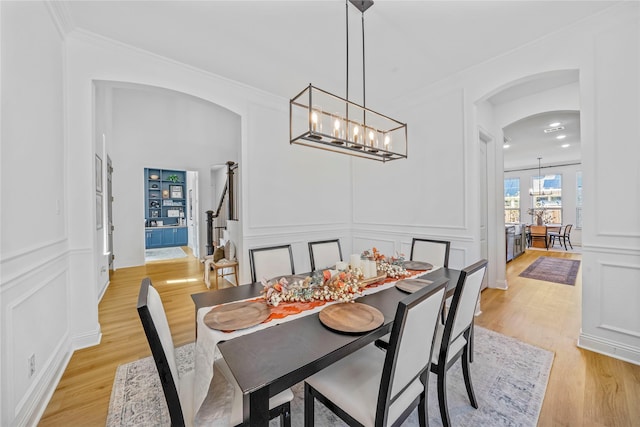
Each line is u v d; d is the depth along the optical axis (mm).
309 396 1295
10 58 1394
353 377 1247
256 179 3447
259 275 2289
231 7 2012
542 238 8203
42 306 1699
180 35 2336
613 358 2082
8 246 1341
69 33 2209
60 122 2074
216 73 2994
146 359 2119
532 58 2484
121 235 5367
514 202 9289
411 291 1748
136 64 2527
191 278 4578
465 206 3023
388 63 2816
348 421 1105
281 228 3699
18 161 1454
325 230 4191
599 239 2154
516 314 3006
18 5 1479
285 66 2852
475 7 2031
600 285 2158
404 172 3656
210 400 1162
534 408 1587
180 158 6039
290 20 2164
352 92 3471
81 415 1552
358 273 1861
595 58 2145
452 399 1676
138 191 5551
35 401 1554
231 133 6742
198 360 1274
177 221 8883
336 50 2578
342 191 4418
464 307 1468
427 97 3344
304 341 1133
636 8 1965
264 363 967
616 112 2061
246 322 1300
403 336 1001
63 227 2105
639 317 1997
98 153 3541
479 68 2857
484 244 3875
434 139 3295
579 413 1544
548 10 2068
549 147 6621
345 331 1198
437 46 2527
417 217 3518
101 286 3605
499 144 3844
